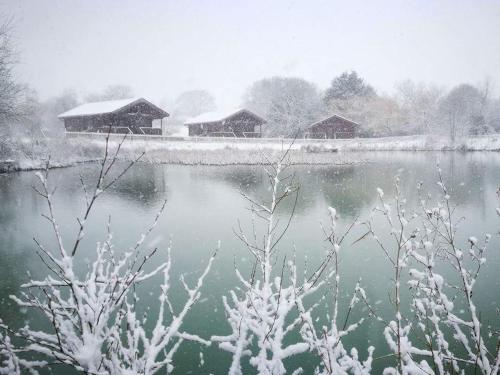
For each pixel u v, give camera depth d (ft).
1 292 22.88
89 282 7.82
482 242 32.32
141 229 37.42
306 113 203.82
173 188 62.95
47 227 37.99
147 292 23.18
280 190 60.54
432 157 124.88
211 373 15.85
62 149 100.73
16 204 49.19
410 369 8.81
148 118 156.87
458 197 51.52
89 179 72.38
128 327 8.44
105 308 7.34
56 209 46.55
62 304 8.07
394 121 216.13
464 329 18.45
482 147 156.25
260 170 92.02
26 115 85.40
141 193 58.23
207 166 101.60
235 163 107.14
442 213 9.98
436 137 180.45
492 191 55.31
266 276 9.82
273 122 194.70
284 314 8.94
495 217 40.29
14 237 34.50
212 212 45.01
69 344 7.20
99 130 151.43
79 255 29.27
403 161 110.42
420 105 213.25
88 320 6.97
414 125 213.25
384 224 38.04
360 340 18.22
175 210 46.14
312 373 15.85
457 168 88.38
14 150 86.22
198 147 140.15
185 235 35.14
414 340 17.40
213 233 35.81
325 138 184.14
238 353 8.80
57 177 74.23
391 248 30.86
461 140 167.53
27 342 17.70
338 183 67.36
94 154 111.65
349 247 31.42
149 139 142.72
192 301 8.88
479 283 24.07
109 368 7.25
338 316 20.27
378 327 19.16
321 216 42.24
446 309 8.50
